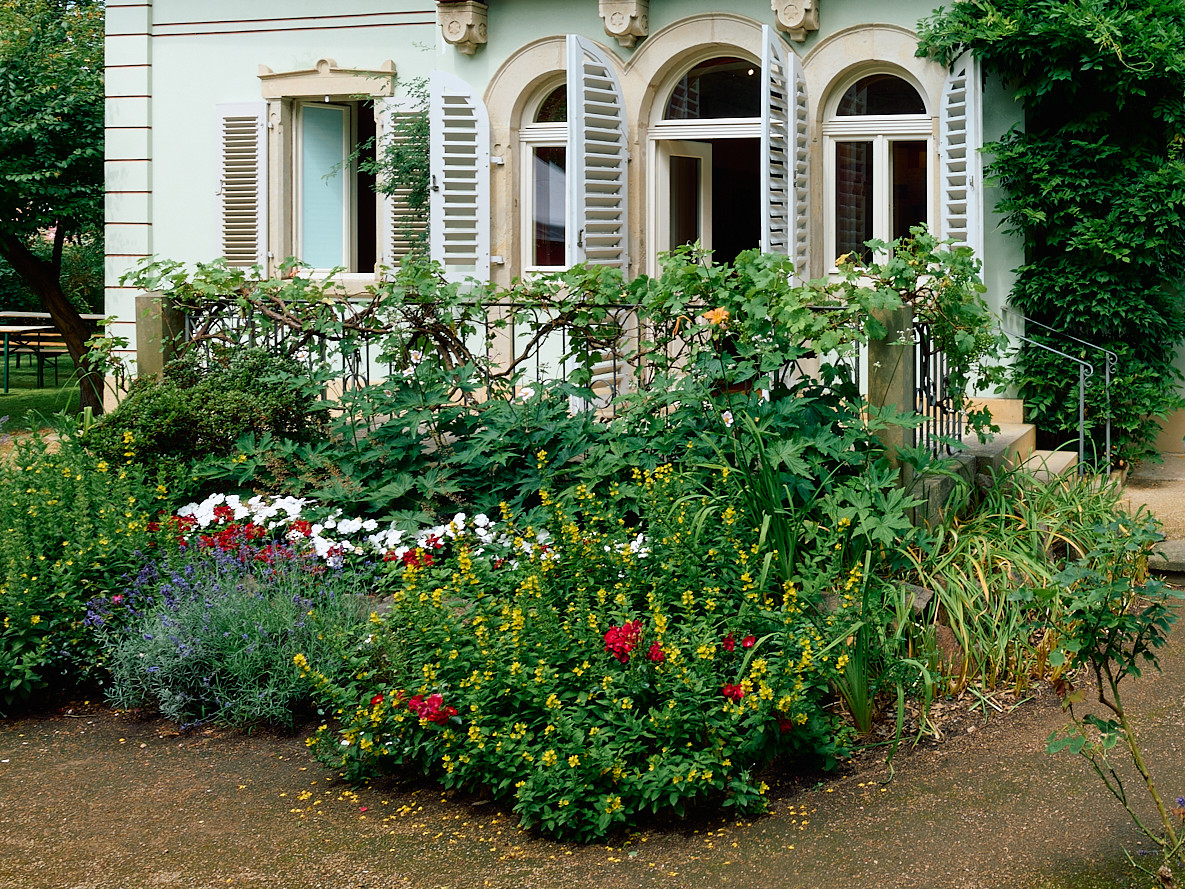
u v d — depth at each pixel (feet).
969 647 16.65
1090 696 16.33
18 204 43.45
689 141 36.76
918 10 31.68
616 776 12.60
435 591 15.05
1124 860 11.84
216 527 20.10
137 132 39.55
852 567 16.93
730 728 13.01
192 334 24.80
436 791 13.82
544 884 11.62
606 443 20.65
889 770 14.15
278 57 38.14
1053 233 30.37
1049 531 20.75
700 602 15.29
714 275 20.99
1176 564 22.39
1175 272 30.81
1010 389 31.30
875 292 20.36
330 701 14.49
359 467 21.36
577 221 32.60
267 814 13.24
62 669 17.06
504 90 35.58
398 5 36.94
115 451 21.12
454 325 24.25
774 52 31.42
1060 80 29.50
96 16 48.91
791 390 21.07
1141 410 29.94
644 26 34.12
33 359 65.21
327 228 39.52
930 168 32.58
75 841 12.64
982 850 12.12
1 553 17.30
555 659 14.06
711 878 11.68
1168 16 29.89
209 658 15.92
